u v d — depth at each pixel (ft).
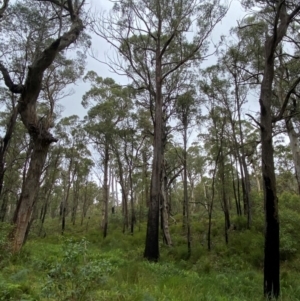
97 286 16.12
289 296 24.52
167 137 68.54
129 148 86.58
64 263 13.91
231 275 32.55
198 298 18.56
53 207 156.25
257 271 37.47
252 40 53.26
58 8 44.21
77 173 116.98
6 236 28.14
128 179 101.35
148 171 103.04
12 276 18.97
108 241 65.77
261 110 27.37
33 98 31.04
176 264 41.19
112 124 80.69
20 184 95.96
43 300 14.16
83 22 39.14
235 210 81.30
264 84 27.76
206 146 72.33
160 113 47.29
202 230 64.28
